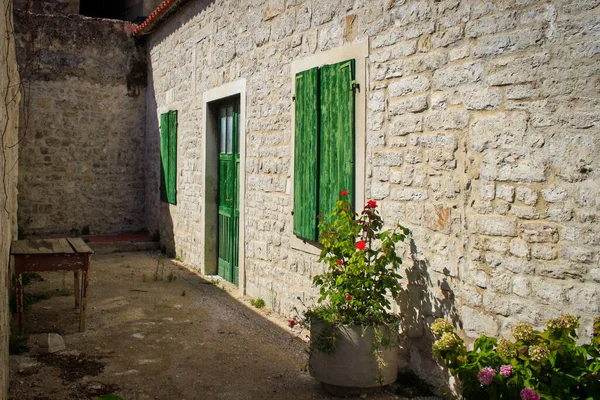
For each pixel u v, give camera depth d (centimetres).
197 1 853
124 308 648
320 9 534
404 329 433
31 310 628
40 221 1073
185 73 915
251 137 685
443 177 397
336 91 502
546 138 332
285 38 599
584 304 314
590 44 312
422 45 414
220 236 830
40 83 1059
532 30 338
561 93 325
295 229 575
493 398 289
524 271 343
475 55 372
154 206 1097
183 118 925
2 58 377
